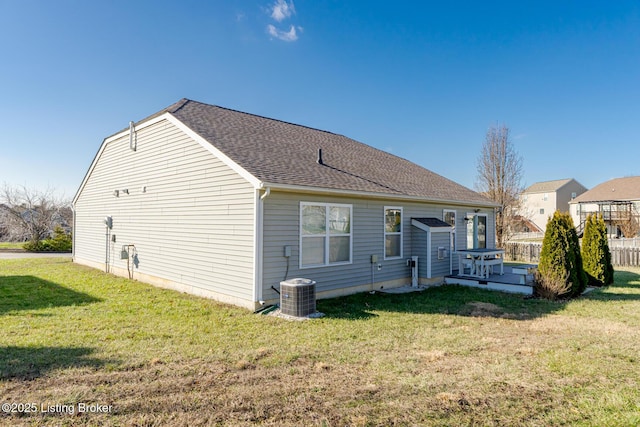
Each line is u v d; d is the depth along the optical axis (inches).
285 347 196.1
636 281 478.6
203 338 210.5
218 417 120.9
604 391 142.3
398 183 442.0
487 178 918.4
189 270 349.7
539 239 1469.0
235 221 301.4
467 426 116.3
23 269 519.5
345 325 243.1
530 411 126.2
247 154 324.8
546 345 202.8
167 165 382.9
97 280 421.7
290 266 307.7
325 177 344.2
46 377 151.2
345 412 124.6
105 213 506.9
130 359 173.8
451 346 201.3
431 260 430.0
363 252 378.0
